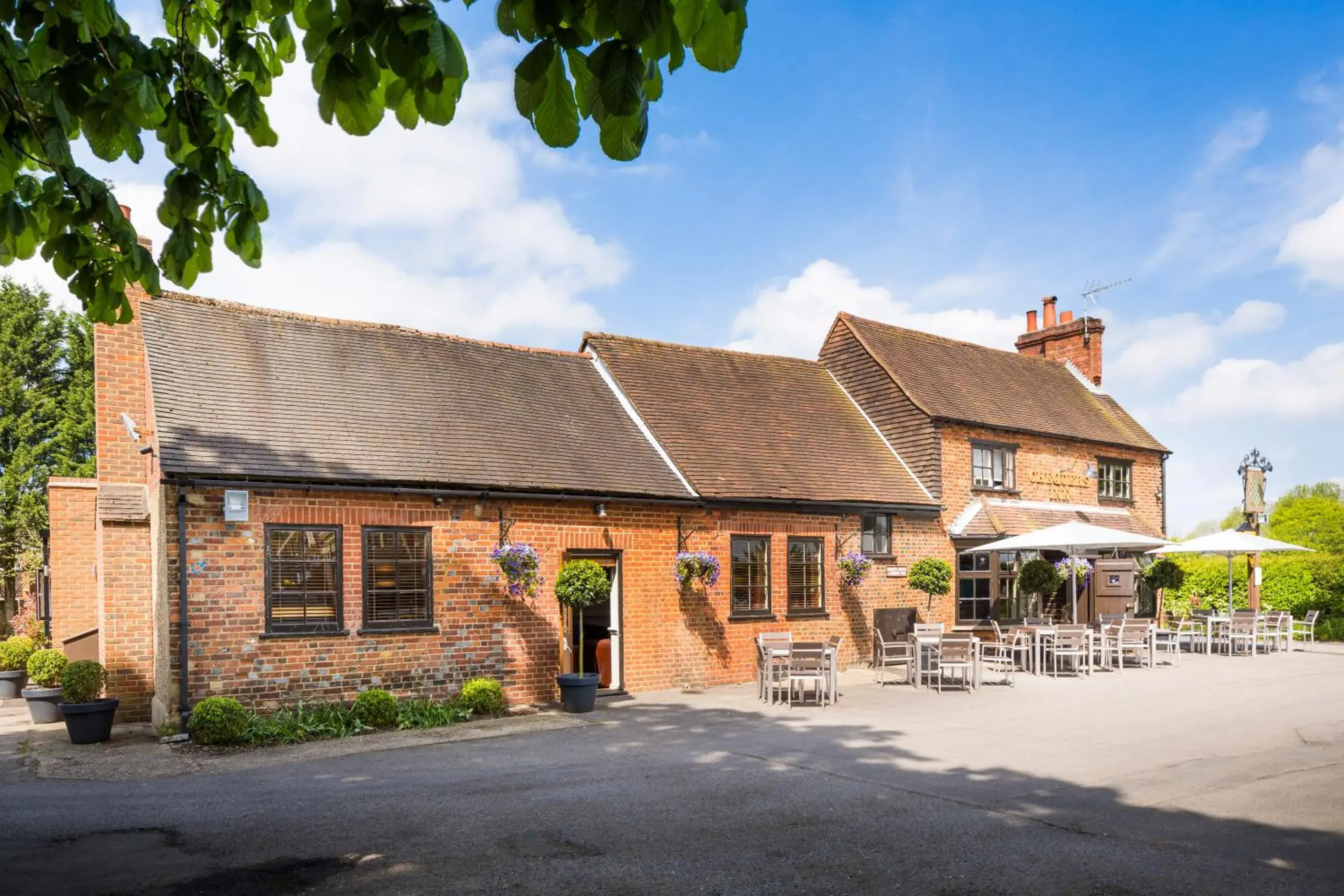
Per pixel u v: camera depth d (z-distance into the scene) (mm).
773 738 10852
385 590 12586
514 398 16266
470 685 12602
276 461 11914
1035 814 7539
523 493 13695
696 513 15859
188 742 10758
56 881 6090
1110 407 26641
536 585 13578
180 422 11750
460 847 6730
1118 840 6848
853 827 7215
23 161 4059
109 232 4141
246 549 11516
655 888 5883
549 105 2645
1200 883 5938
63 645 14727
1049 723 11711
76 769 9586
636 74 2477
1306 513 37125
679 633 15461
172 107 3801
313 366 14344
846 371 22391
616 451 16094
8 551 30688
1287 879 5988
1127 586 23234
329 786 8648
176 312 13781
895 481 19484
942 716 12312
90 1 3234
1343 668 17328
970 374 23375
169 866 6395
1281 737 10672
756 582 16688
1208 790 8266
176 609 11008
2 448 32125
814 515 17500
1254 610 21203
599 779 8812
